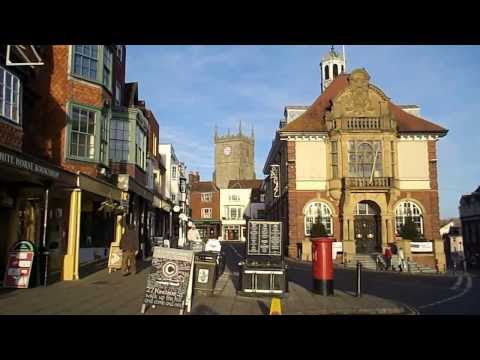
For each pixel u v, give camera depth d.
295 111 40.97
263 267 11.98
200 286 11.85
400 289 15.84
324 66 51.00
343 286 16.33
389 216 33.44
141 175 23.52
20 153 10.72
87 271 17.20
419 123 35.81
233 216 79.88
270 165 49.19
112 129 21.19
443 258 30.25
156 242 28.50
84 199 18.09
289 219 34.47
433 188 34.38
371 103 34.81
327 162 34.91
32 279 12.27
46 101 16.02
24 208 14.51
